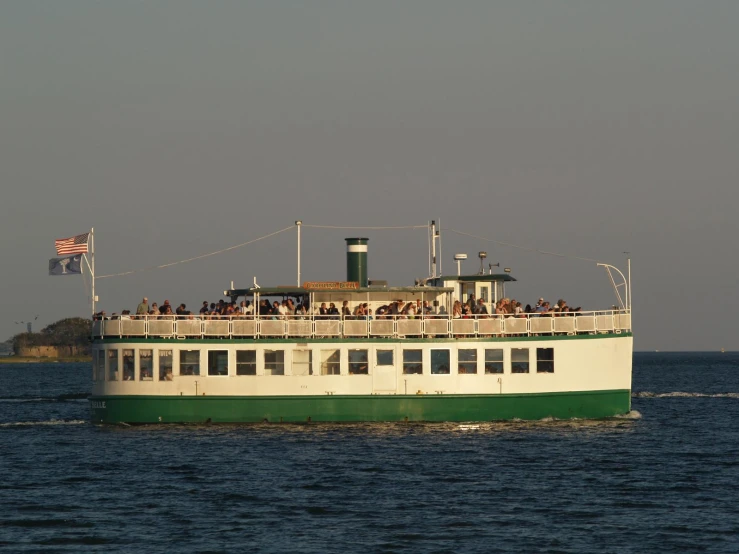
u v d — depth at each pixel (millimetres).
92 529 169750
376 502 186750
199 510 181375
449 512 179750
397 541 162750
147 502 187125
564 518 176250
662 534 166500
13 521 174375
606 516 177375
